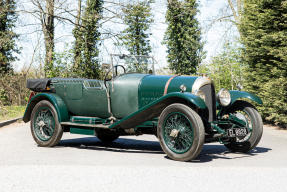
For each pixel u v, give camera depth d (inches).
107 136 294.4
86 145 270.7
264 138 319.9
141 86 229.8
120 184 136.6
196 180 144.3
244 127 223.0
